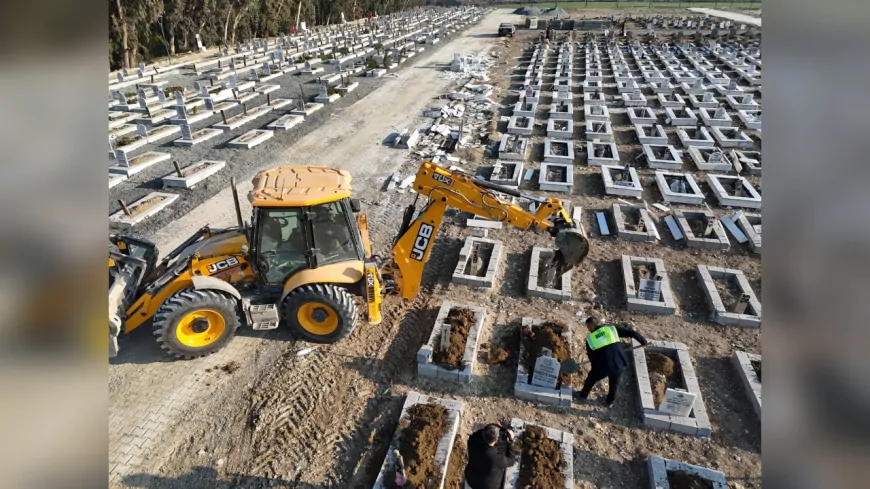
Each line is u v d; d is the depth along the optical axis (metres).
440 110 19.70
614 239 11.19
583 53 33.66
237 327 7.70
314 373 7.45
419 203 12.66
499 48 35.03
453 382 7.32
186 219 11.72
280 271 7.73
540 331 7.96
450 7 68.88
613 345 6.55
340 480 5.97
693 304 9.13
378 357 7.76
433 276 9.86
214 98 21.16
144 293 7.68
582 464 6.19
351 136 17.20
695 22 44.66
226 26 35.91
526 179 14.02
